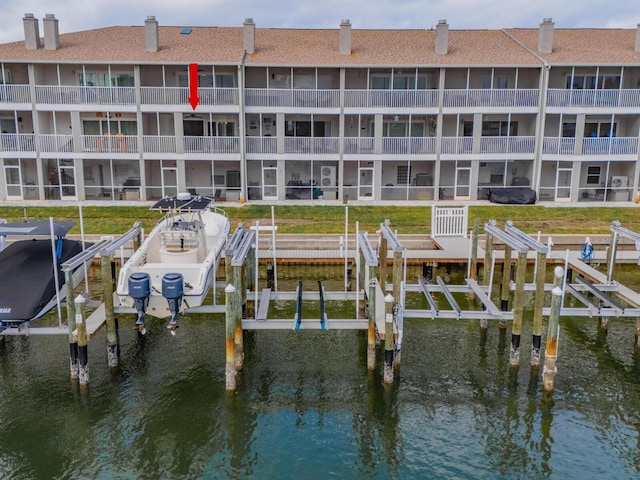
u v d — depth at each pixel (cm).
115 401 1188
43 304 1245
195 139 3036
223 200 3150
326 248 2259
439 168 3147
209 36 3416
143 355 1385
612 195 3209
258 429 1109
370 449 1055
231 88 2997
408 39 3431
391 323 1193
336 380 1279
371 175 3278
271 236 2375
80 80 3089
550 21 3103
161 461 1020
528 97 3064
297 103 3066
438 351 1423
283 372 1311
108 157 3025
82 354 1197
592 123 3228
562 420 1138
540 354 1384
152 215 2689
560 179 3244
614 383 1271
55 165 3142
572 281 1845
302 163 3297
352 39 3428
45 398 1194
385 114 3109
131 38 3319
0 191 3039
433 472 998
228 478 980
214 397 1209
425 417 1148
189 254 1375
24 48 3055
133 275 1185
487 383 1267
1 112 3094
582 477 985
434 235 2292
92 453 1038
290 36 3475
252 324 1271
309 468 1006
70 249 1441
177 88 2984
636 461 1023
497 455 1039
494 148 3112
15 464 1007
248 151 3094
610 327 1559
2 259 1345
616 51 3153
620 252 2164
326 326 1264
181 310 1241
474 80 3212
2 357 1365
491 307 1362
